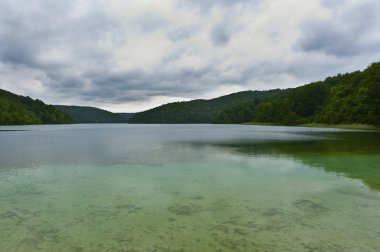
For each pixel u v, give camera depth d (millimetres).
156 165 18562
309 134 54938
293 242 7016
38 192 11961
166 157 22250
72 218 8836
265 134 57688
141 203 10391
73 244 7004
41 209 9719
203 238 7285
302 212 9227
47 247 6852
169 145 33312
